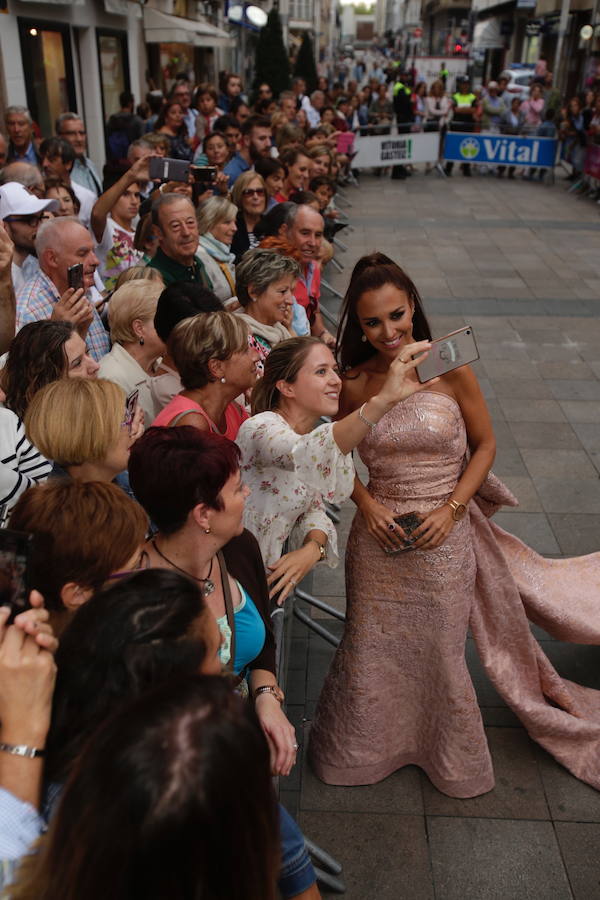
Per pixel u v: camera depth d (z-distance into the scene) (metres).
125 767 0.95
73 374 2.66
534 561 3.27
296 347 2.43
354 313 2.62
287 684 3.52
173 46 20.38
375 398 2.12
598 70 22.77
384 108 19.38
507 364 7.31
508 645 3.02
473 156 18.19
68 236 3.66
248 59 37.09
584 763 3.04
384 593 2.77
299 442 2.20
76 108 13.41
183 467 1.80
